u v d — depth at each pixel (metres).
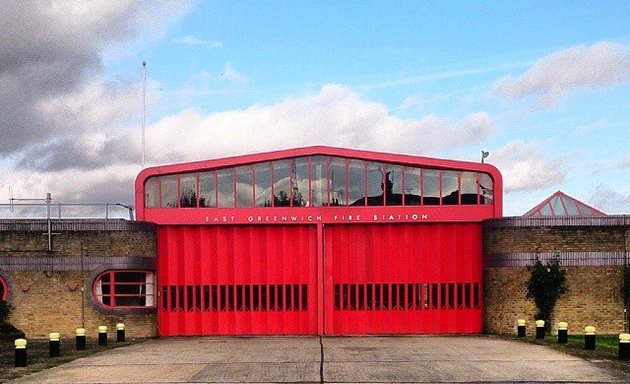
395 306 37.84
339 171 38.44
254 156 38.31
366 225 38.28
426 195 38.28
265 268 38.09
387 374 23.03
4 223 35.72
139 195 38.25
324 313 37.84
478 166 38.12
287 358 27.05
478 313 37.78
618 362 25.12
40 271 35.66
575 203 41.34
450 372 23.28
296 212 38.16
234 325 37.88
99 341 32.75
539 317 35.22
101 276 36.19
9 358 27.73
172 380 22.30
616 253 35.25
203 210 38.25
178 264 38.09
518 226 35.66
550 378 22.06
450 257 38.03
